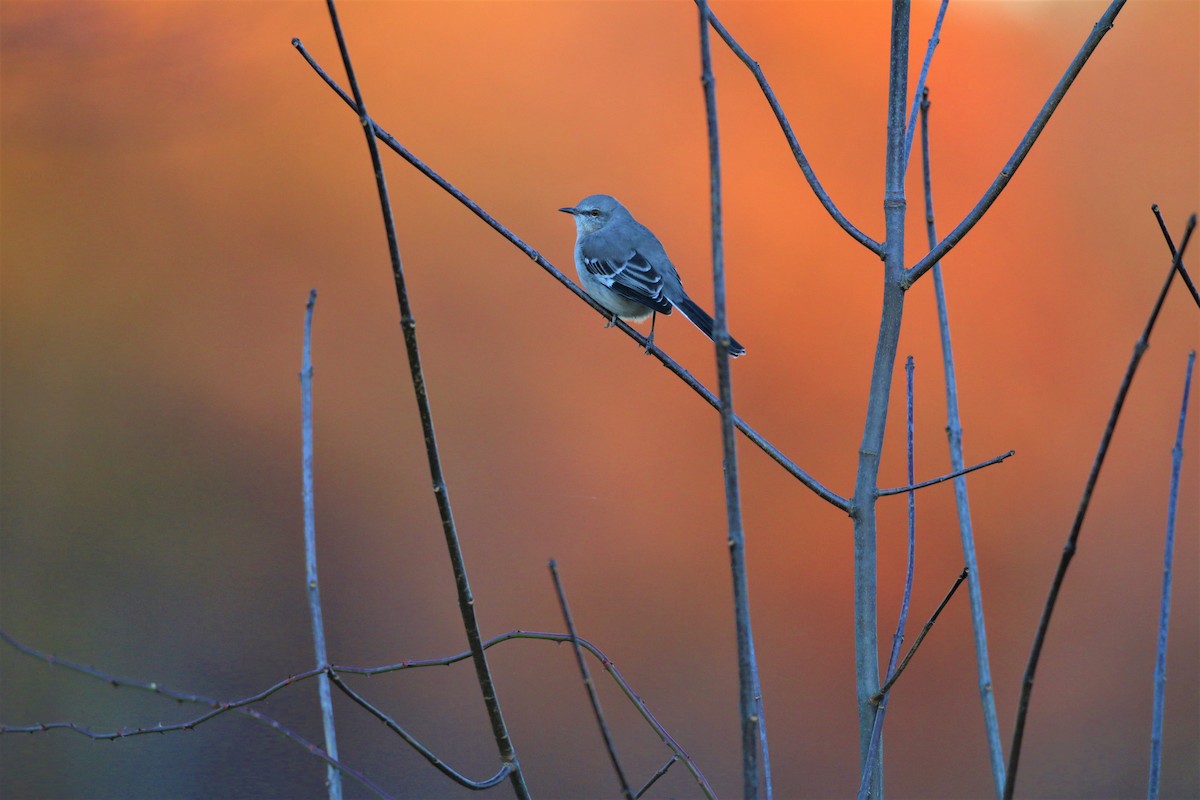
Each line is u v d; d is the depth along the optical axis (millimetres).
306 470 5156
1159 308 3297
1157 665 4684
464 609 4328
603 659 5227
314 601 5027
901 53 5305
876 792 4719
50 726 4848
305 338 5289
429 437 4238
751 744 3701
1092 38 4648
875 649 5023
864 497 5133
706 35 3830
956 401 5379
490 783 4352
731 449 3807
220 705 4562
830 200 5363
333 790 4816
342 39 4113
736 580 3773
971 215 4949
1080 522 3420
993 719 4848
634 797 3695
